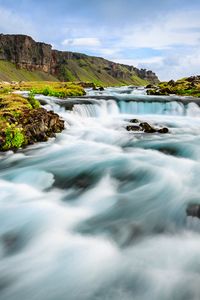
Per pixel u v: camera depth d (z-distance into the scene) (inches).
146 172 671.8
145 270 361.1
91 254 395.5
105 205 534.3
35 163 770.8
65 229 456.8
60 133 1060.5
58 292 333.4
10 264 378.9
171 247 403.9
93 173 689.0
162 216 484.4
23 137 911.7
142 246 408.2
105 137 1045.8
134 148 906.7
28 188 622.2
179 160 756.6
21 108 1117.7
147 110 1680.6
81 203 546.3
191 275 350.6
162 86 3796.8
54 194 590.2
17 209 520.1
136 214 495.8
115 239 428.1
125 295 326.6
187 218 474.0
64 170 710.5
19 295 330.6
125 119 1362.0
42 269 369.1
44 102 1464.1
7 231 453.7
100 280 348.8
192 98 1926.7
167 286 335.6
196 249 398.0
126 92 2856.8
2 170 726.5
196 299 319.0
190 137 1048.8
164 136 1065.5
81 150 886.4
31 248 412.8
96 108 1524.4
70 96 1994.3
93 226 462.3
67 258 388.2
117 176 665.0
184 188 576.1
